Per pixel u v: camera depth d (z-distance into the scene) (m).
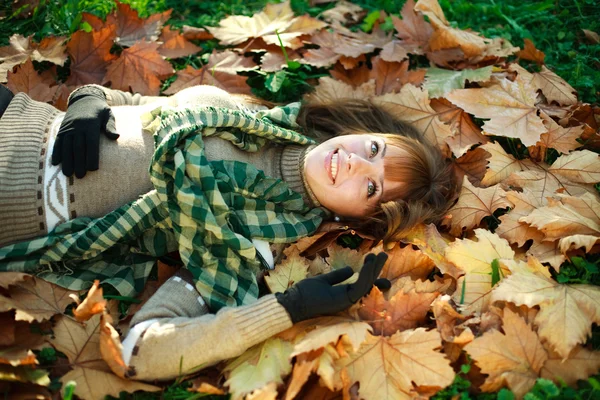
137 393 1.52
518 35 2.60
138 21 2.41
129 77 2.26
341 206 1.91
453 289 1.76
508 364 1.51
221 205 1.69
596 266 1.82
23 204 1.66
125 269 1.78
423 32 2.48
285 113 2.04
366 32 2.66
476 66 2.40
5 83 2.09
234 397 1.44
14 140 1.70
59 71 2.29
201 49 2.45
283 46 2.36
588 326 1.58
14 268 1.64
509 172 2.06
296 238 1.86
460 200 1.98
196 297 1.67
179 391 1.51
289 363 1.52
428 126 2.18
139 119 1.84
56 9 2.36
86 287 1.72
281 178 1.95
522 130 2.08
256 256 1.79
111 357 1.46
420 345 1.52
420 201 1.97
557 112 2.21
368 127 2.15
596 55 2.49
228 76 2.32
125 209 1.70
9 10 2.39
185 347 1.49
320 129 2.18
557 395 1.49
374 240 1.95
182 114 1.76
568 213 1.83
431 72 2.33
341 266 1.83
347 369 1.51
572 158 2.03
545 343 1.56
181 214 1.67
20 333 1.55
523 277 1.66
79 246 1.67
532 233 1.87
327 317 1.62
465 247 1.78
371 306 1.66
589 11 2.63
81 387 1.46
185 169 1.69
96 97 1.85
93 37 2.26
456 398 1.49
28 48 2.21
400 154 1.93
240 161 1.85
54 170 1.70
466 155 2.18
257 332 1.53
